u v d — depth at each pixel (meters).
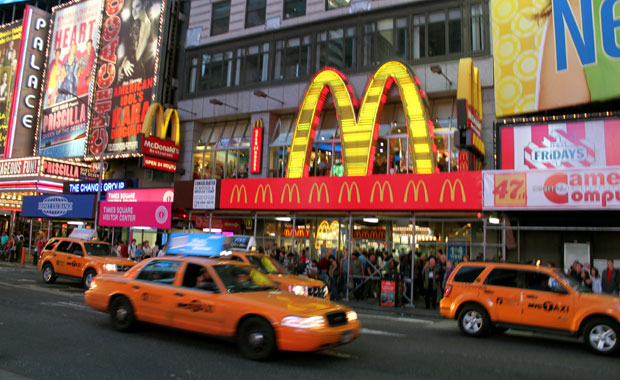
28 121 39.88
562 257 17.70
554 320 9.41
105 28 34.06
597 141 15.78
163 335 8.99
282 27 25.73
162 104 29.89
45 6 48.84
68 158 34.88
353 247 21.23
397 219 18.77
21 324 9.62
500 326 10.33
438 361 7.84
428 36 21.55
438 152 20.52
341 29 23.94
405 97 20.03
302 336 6.89
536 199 14.22
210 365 6.97
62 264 17.39
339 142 23.02
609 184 13.33
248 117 27.11
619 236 16.97
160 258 9.14
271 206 19.08
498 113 18.52
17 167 34.84
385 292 15.73
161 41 30.31
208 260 8.61
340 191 17.56
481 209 15.04
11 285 16.56
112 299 9.35
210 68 28.30
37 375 6.24
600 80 16.30
